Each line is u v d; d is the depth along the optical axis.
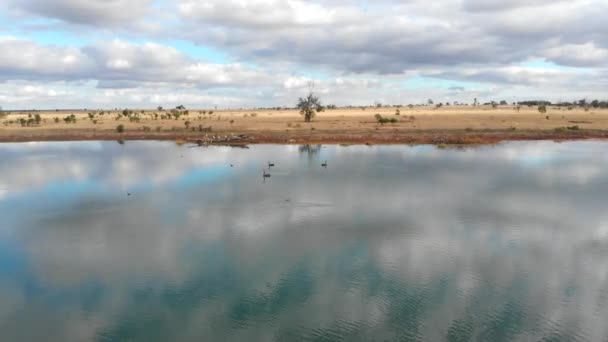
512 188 43.75
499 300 21.42
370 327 19.16
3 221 34.66
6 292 22.86
